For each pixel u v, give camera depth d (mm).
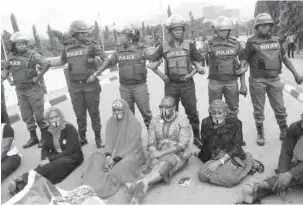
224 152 4012
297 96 7789
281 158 3701
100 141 5496
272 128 5734
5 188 4273
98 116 5383
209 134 4113
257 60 4723
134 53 4957
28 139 6422
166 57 4754
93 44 5020
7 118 6211
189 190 3783
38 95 5559
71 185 4152
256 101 4918
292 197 3428
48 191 3539
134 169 4074
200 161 4598
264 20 4465
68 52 5031
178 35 4547
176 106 5059
